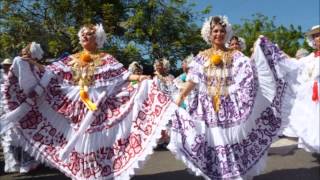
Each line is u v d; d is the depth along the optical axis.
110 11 15.10
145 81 4.66
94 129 4.56
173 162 6.18
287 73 4.75
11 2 15.80
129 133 4.57
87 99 4.64
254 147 4.54
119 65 4.87
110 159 4.52
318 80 5.63
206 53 4.70
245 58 4.60
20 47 15.14
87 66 4.78
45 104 4.77
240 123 4.48
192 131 4.37
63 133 4.70
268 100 4.67
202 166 4.33
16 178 5.46
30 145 4.69
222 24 4.64
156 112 4.48
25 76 4.63
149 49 15.64
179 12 16.16
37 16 16.03
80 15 15.56
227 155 4.41
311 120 5.60
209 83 4.59
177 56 16.12
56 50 14.52
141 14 14.97
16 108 4.68
